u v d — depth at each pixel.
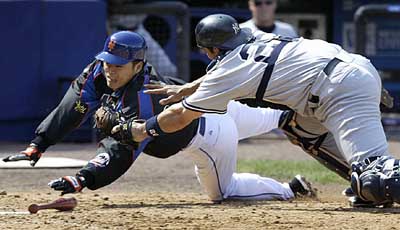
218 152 23.14
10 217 19.77
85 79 22.62
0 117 45.03
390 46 58.69
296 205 22.92
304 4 63.72
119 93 21.53
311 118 23.09
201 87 20.36
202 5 60.53
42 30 45.34
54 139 23.02
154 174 33.16
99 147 22.00
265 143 45.50
